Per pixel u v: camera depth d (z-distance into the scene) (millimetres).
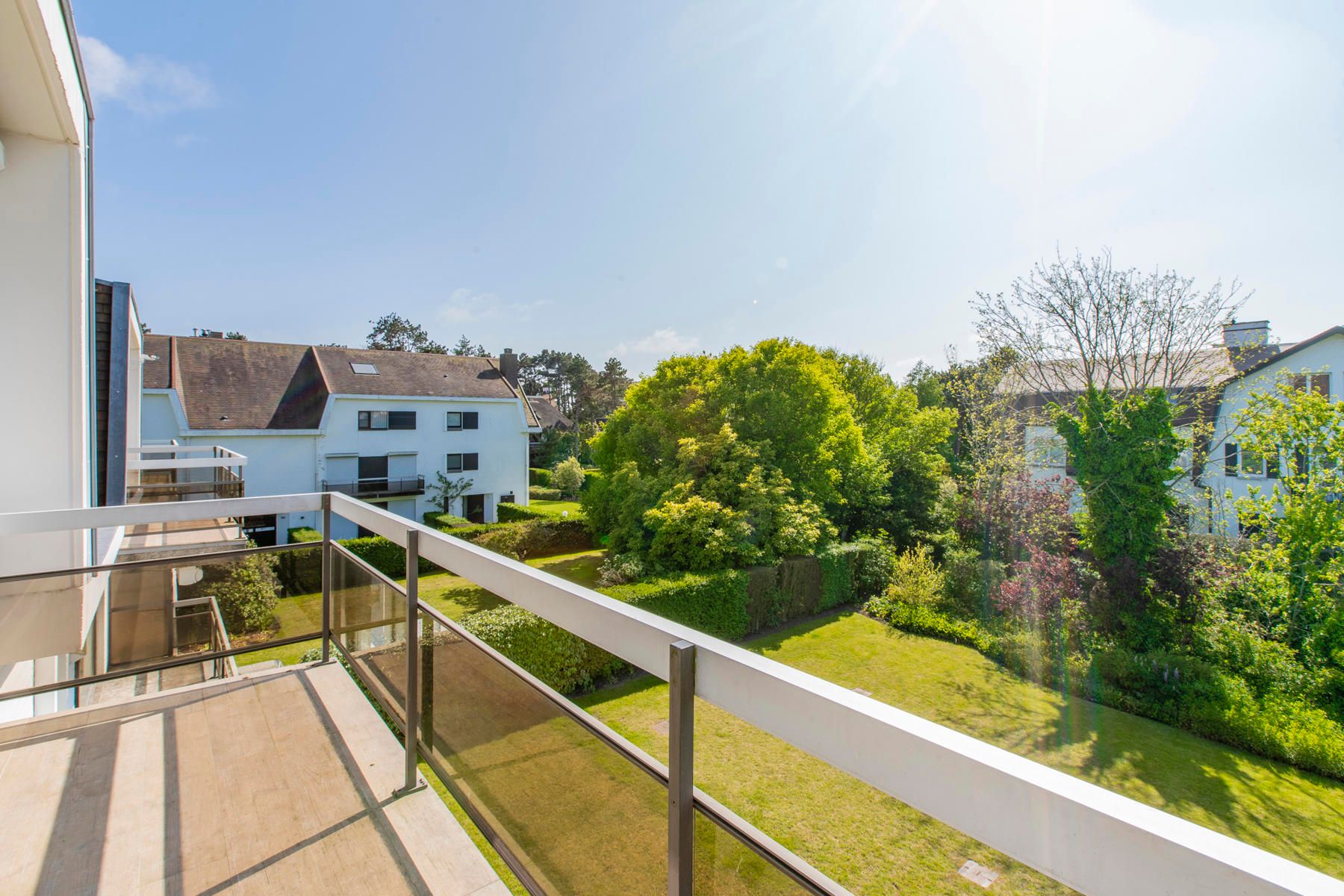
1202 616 7234
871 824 4066
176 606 2658
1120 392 10023
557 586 1036
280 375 16844
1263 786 4992
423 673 1652
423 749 1646
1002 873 3578
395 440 17234
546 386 43719
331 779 1766
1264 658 6598
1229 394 10000
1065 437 8961
